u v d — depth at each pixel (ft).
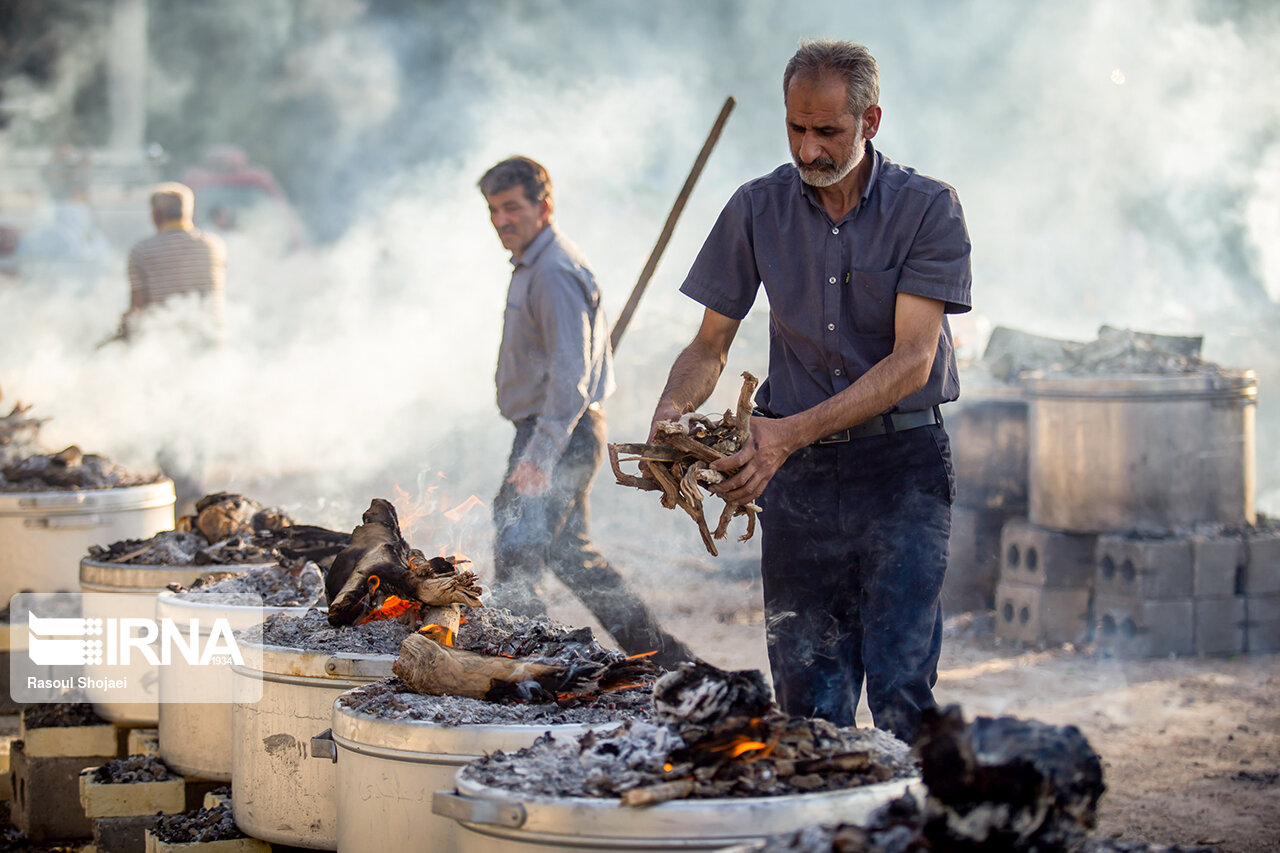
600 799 6.52
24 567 16.07
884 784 6.73
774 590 10.61
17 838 13.62
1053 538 20.15
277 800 9.49
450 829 7.75
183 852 10.09
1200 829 12.03
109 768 11.94
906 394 9.76
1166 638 19.33
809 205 10.34
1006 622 20.70
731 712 6.85
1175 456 19.63
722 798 6.50
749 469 9.16
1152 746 14.83
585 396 13.84
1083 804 5.77
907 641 9.87
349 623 10.02
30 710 14.19
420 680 8.55
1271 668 18.60
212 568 12.86
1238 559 19.57
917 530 10.03
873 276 10.11
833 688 10.52
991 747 5.71
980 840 5.62
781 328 10.59
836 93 9.52
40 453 19.24
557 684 8.54
